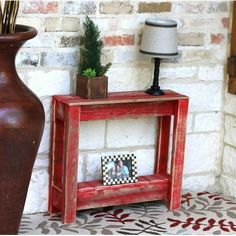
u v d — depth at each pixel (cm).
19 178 386
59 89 443
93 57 430
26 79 434
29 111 379
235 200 486
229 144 493
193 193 496
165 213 457
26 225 430
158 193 460
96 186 441
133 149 473
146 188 455
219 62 489
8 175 382
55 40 437
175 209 463
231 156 491
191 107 487
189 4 471
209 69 487
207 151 498
